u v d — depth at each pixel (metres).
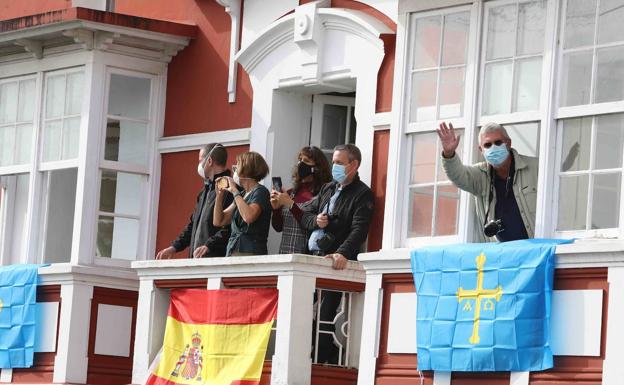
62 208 32.25
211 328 26.73
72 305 30.17
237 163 27.53
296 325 25.39
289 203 26.67
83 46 31.14
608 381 21.36
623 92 23.03
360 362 24.73
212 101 30.69
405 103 25.94
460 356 23.05
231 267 26.59
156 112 31.55
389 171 25.97
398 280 24.47
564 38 23.80
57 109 31.78
